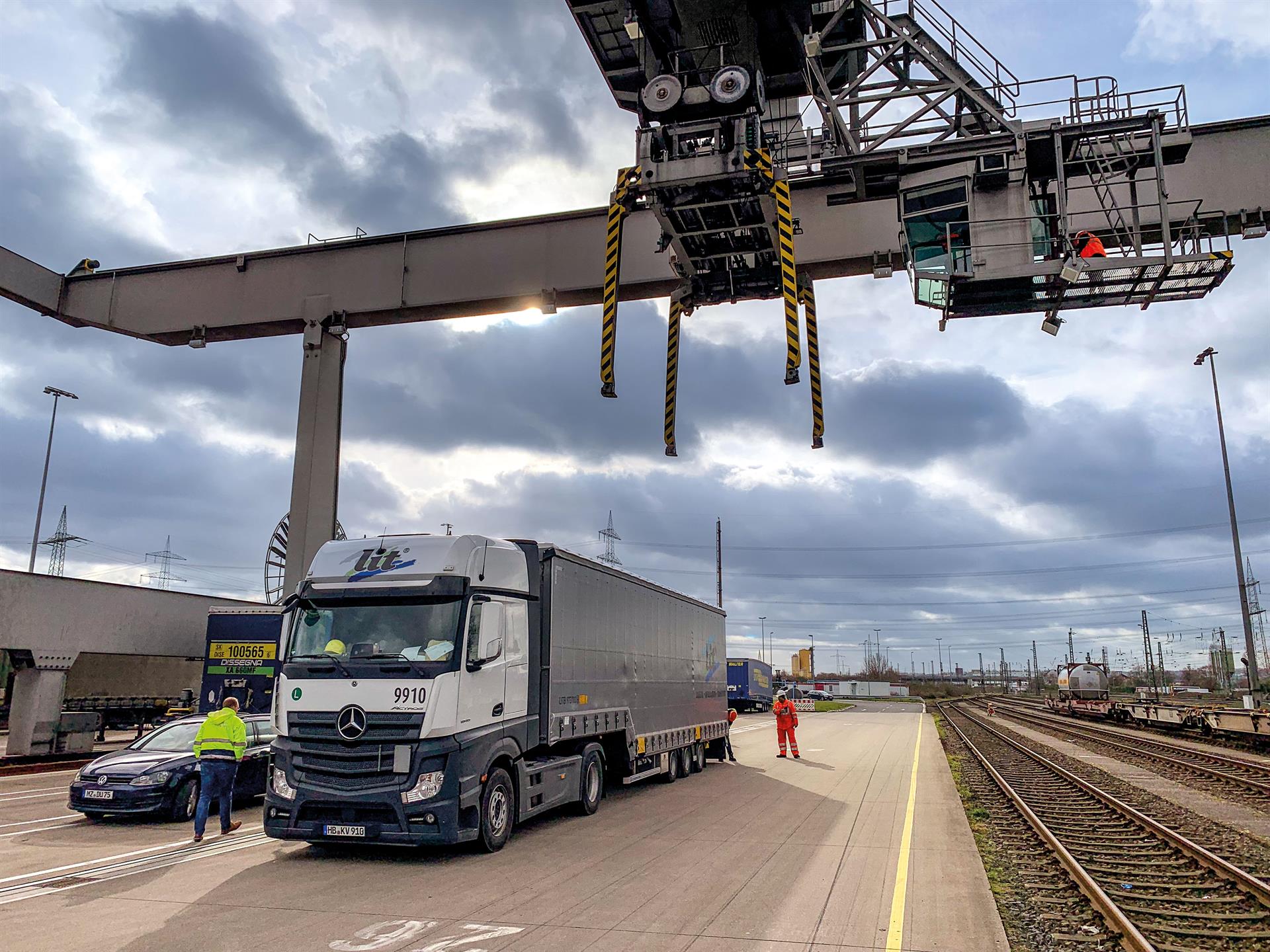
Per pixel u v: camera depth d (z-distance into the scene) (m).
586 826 11.57
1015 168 15.58
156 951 6.16
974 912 7.23
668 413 16.16
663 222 14.73
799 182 19.23
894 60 17.16
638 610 15.37
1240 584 36.22
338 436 22.81
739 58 16.23
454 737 9.34
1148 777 18.44
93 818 12.51
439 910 7.24
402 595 9.73
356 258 23.23
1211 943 6.64
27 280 23.66
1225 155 18.03
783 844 10.22
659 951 6.15
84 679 28.03
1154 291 15.52
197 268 24.22
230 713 10.94
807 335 16.16
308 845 10.27
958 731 34.56
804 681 112.94
